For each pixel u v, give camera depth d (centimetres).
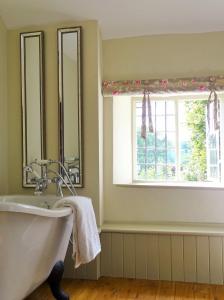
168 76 280
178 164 299
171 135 300
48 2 256
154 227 269
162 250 258
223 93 275
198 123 296
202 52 275
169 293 233
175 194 277
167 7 254
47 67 279
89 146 271
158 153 302
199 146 296
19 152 284
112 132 287
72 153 272
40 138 279
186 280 254
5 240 163
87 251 208
